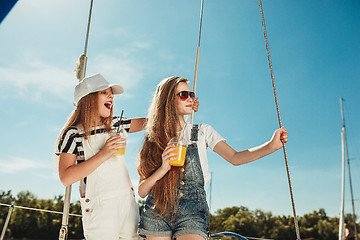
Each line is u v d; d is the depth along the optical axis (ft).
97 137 7.47
